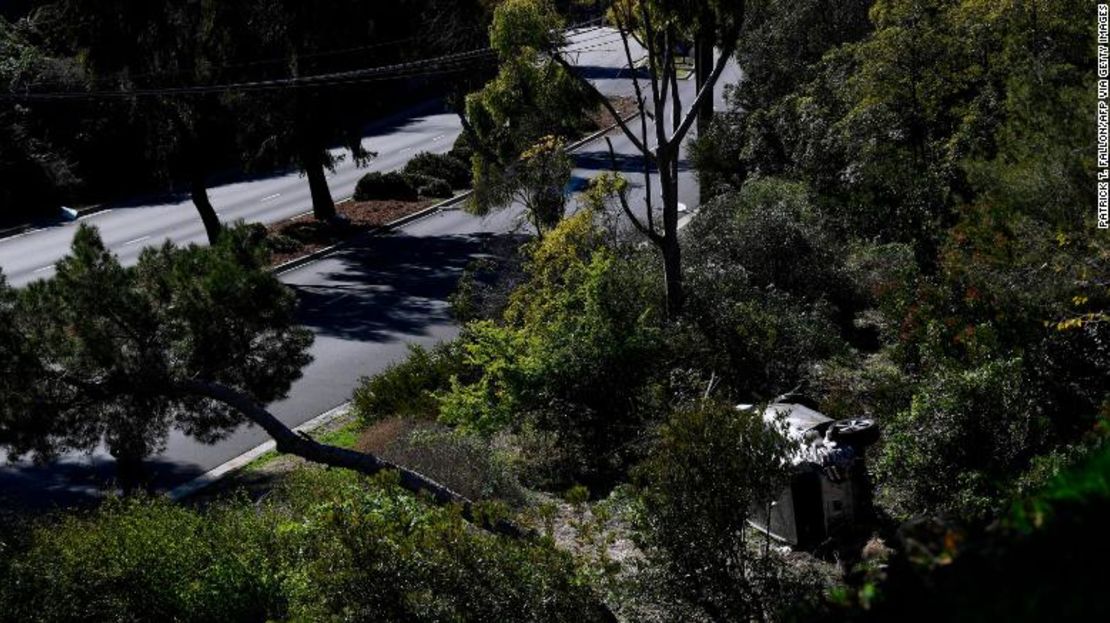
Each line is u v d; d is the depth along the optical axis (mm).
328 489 11289
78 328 13945
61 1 29766
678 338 16828
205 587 11398
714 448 9188
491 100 23734
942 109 23500
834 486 11102
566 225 21312
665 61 19781
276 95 33000
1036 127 16625
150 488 17406
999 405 11742
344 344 25094
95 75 29859
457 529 9297
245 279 14883
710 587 9164
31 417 13828
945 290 15461
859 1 30672
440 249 33438
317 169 35719
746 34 31922
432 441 15188
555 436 16125
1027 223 14992
